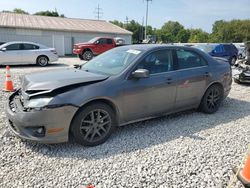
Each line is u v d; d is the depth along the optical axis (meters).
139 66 4.18
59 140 3.48
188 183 2.89
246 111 5.70
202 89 5.11
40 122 3.35
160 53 4.53
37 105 3.36
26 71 11.80
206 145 3.82
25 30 24.91
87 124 3.70
